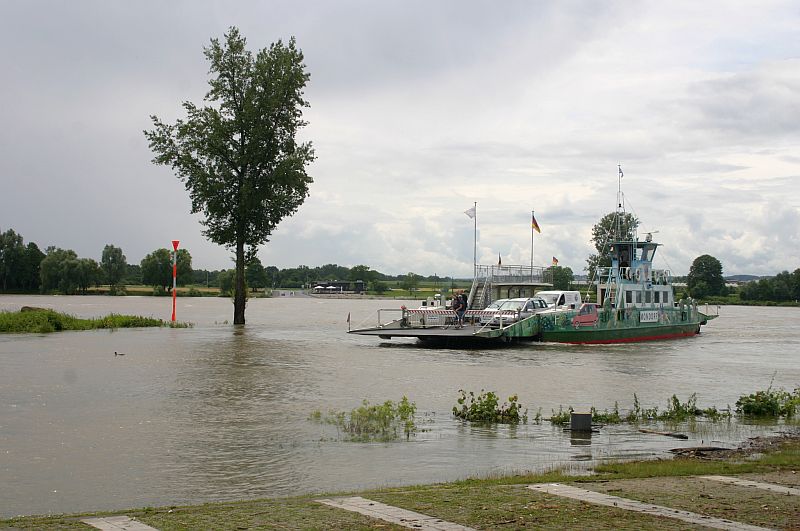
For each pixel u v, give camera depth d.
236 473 14.43
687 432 19.53
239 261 61.91
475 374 31.22
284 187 58.84
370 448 16.84
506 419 20.66
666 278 59.25
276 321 77.94
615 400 25.16
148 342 43.12
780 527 9.73
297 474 14.39
